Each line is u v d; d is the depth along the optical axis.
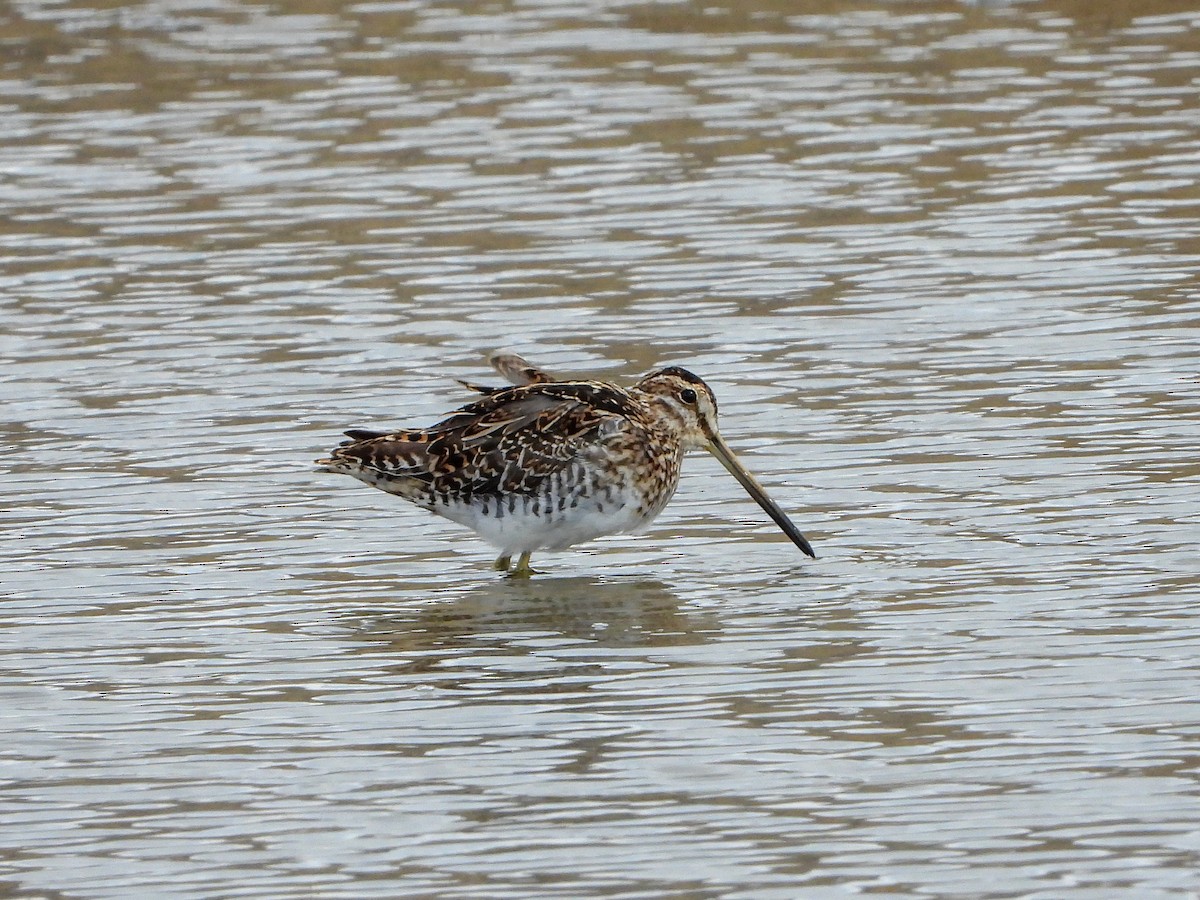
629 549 15.10
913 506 15.31
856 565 14.31
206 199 23.86
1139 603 13.22
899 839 10.17
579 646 13.02
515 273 21.36
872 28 29.94
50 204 23.77
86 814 10.74
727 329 19.59
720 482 16.34
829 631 13.09
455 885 9.84
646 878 9.86
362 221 23.06
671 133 25.70
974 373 18.14
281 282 21.20
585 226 22.69
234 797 10.91
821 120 25.98
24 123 26.59
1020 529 14.70
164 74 28.56
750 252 21.72
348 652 13.02
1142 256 21.02
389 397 18.06
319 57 29.20
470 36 30.09
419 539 15.31
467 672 12.62
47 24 30.98
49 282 21.31
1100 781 10.70
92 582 14.24
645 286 20.84
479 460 14.55
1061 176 23.62
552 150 25.23
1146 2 30.41
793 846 10.13
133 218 23.25
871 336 19.23
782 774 10.96
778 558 14.59
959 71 27.72
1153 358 18.23
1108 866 9.82
